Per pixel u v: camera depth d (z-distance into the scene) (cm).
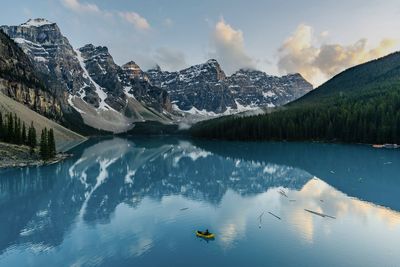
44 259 3538
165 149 17862
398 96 17888
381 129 15112
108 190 6919
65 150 16012
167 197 6188
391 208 5281
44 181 7831
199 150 16512
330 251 3669
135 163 11675
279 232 4234
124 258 3525
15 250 3772
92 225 4588
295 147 15625
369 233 4203
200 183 7581
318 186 6969
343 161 10669
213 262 3409
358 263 3397
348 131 16525
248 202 5716
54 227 4522
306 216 4897
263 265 3338
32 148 11175
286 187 6919
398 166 9538
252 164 10550
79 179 8194
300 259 3481
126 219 4844
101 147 19338
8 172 8838
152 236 4144
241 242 3925
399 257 3528
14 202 5900
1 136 11581
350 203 5588
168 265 3353
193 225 4534
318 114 19638
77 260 3497
